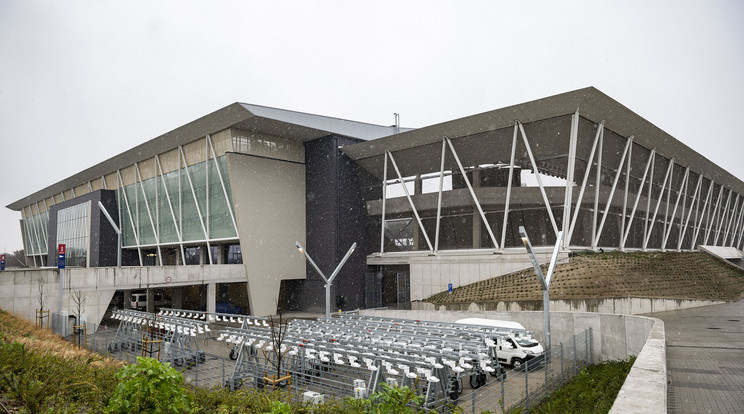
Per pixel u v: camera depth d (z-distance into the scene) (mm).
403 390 7258
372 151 48250
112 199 64938
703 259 47500
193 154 50406
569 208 37875
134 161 59531
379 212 50562
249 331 20906
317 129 47094
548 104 37000
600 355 22781
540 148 41594
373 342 17562
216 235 48500
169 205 54594
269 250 47188
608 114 38531
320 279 48344
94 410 7371
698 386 9648
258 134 47469
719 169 60500
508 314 27266
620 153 44781
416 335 18797
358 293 49219
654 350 8445
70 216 71750
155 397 6020
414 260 45906
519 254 39281
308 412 9078
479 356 14758
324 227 48625
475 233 46781
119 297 57500
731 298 32969
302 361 18328
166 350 22078
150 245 59000
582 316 23828
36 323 29078
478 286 39781
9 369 8281
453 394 15961
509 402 15227
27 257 99688
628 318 21109
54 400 7500
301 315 45781
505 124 40531
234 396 9562
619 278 33094
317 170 49844
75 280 33844
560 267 35750
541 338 25781
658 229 62344
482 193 45281
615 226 51688
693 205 65125
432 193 47969
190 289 59656
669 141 47031
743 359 12680
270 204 47719
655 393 5270
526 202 44656
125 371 6137
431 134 44031
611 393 13828
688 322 21797
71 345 21734
